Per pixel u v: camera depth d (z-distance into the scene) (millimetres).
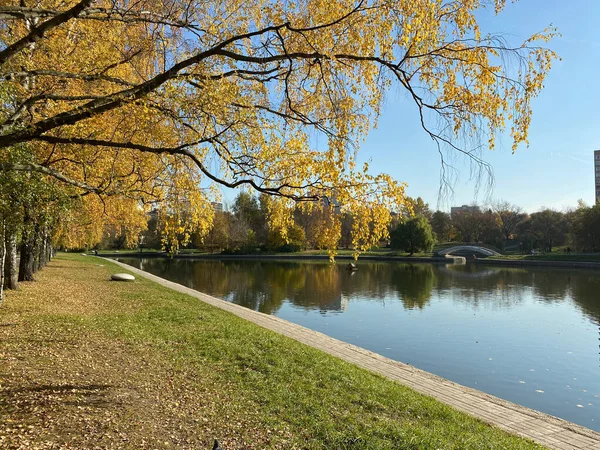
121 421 5254
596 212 58375
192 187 6684
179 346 9312
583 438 6660
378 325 18438
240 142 5602
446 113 5039
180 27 5754
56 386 6195
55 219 9859
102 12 5211
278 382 7305
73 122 5152
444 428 6059
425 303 24766
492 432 6316
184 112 5434
